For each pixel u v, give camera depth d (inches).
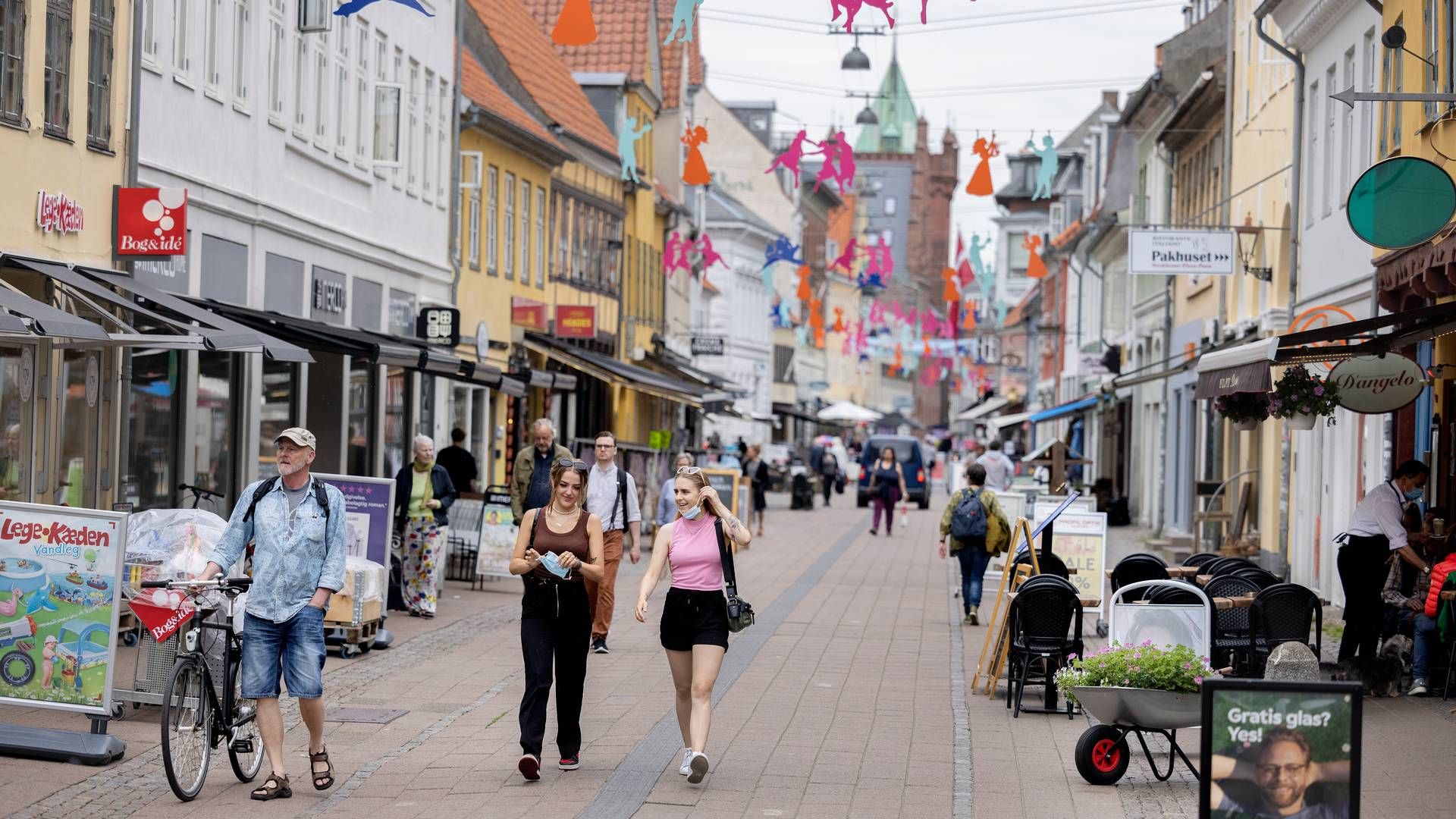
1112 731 675.4
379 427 1692.9
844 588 1539.1
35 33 956.0
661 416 3479.3
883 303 7559.1
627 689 901.8
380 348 1197.7
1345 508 1375.5
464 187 1964.8
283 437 633.0
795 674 970.1
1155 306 2743.6
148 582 700.0
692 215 3902.6
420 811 608.1
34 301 792.3
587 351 2551.7
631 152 1477.6
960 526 1244.5
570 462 689.6
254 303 1338.6
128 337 829.2
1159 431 2620.6
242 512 633.6
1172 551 1957.4
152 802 611.2
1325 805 479.2
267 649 624.7
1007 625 901.2
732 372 5123.0
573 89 2871.6
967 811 622.2
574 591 681.6
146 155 1123.3
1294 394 1036.5
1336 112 1430.9
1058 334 4466.0
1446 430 1111.0
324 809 608.4
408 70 1779.0
